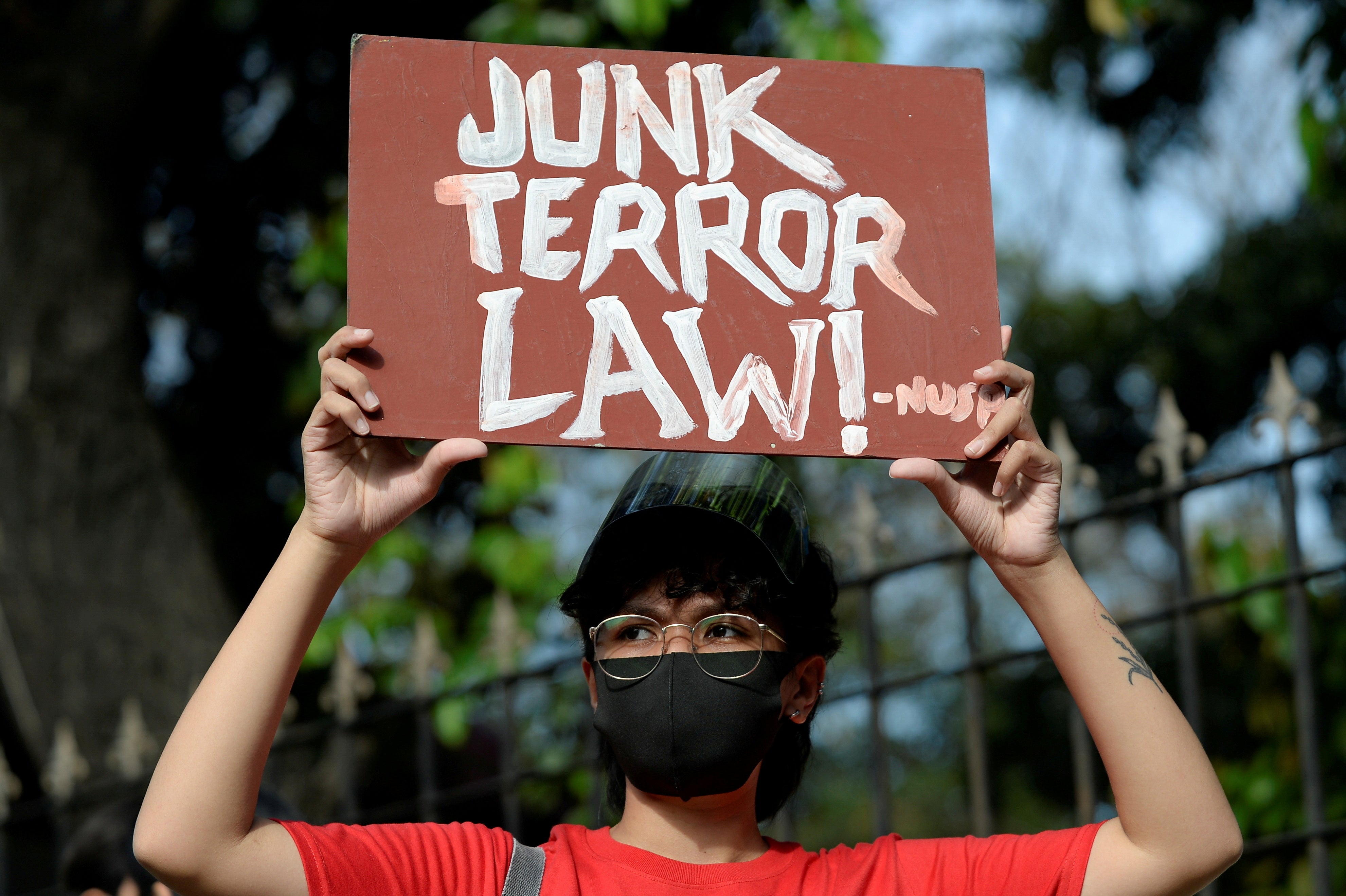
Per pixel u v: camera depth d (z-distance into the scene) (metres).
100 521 4.68
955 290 1.89
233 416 6.33
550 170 1.88
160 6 4.95
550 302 1.83
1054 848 1.75
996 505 1.81
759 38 5.15
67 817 4.37
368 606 5.28
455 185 1.86
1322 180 4.39
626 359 1.82
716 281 1.86
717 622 1.77
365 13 5.86
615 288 1.85
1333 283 7.29
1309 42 4.37
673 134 1.91
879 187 1.92
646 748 1.75
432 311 1.81
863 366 1.85
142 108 5.34
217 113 6.26
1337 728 4.58
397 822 4.92
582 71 1.92
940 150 1.94
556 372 1.81
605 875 1.74
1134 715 1.72
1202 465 7.69
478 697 5.17
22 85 4.79
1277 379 3.00
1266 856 4.71
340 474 1.74
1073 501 3.13
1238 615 5.06
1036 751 8.09
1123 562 11.47
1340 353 7.44
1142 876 1.70
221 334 6.42
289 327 6.38
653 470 1.94
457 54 1.91
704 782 1.75
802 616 1.85
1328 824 2.94
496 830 1.82
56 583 4.53
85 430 4.71
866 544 3.35
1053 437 3.16
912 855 1.80
